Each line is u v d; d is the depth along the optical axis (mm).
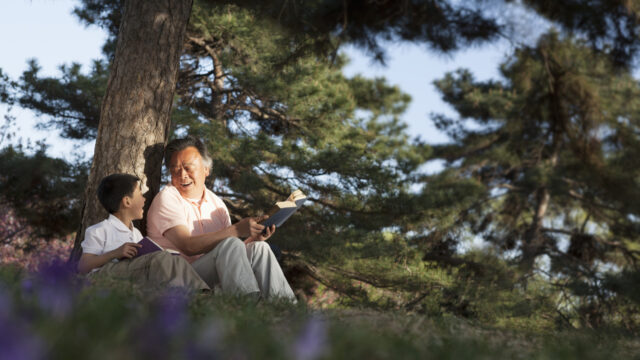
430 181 14094
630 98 15945
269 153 10219
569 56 14242
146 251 3354
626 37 11102
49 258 1861
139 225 4512
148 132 4648
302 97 10930
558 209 18438
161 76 4766
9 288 1921
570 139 15453
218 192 10445
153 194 4645
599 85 15727
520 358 1865
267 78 10695
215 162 9781
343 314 2535
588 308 13242
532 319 11297
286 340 1484
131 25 4785
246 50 11336
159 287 2494
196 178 4262
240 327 1600
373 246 9922
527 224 18047
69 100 11148
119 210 3705
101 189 3705
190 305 2064
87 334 999
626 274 13266
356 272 10594
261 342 1167
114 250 3346
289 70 10750
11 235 11906
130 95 4648
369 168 9914
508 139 18078
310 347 1094
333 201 10414
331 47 10727
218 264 3555
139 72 4688
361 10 10352
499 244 16578
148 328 1036
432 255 12797
